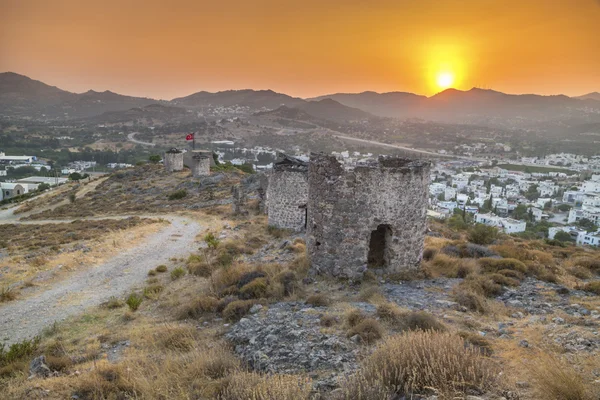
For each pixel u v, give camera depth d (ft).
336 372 26.25
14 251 99.76
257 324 37.55
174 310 51.31
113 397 27.45
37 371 33.63
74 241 110.73
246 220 126.93
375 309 38.83
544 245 79.20
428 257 59.67
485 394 20.06
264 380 23.30
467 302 39.50
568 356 24.57
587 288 43.78
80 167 602.03
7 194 369.50
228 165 307.37
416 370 21.97
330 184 50.26
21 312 56.59
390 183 49.42
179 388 24.85
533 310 37.52
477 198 476.13
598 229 328.29
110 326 48.98
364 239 50.06
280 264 63.62
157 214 165.99
